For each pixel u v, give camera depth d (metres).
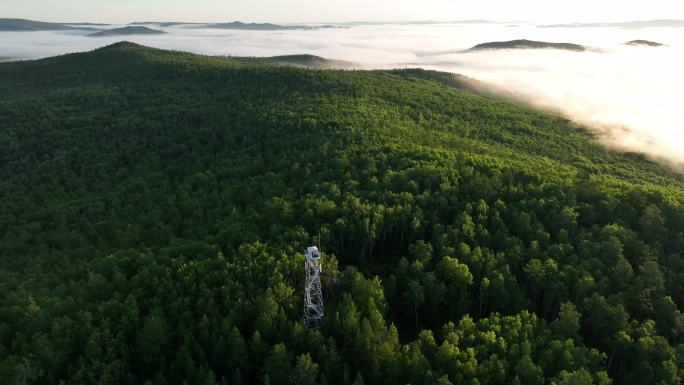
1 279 83.19
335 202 102.06
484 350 65.31
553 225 96.88
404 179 110.00
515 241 89.31
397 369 63.47
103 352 64.38
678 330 73.19
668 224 98.88
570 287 81.44
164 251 84.88
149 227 103.31
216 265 78.88
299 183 113.69
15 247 100.25
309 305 72.19
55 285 80.00
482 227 94.31
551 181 112.75
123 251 88.44
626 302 78.69
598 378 61.97
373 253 99.38
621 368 72.81
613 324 74.19
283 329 68.19
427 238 98.88
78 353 64.56
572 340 66.56
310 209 95.44
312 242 88.56
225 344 65.12
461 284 81.25
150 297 73.00
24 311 68.06
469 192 107.25
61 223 109.00
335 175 116.19
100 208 113.50
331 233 92.06
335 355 64.50
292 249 83.19
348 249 97.12
